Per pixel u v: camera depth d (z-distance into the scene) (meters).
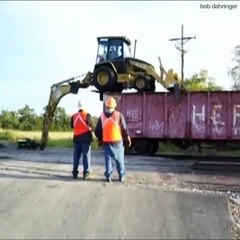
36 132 35.56
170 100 18.34
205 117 17.83
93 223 6.75
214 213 7.25
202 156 18.23
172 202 7.76
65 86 21.25
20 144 21.33
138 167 12.75
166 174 11.32
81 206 7.50
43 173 10.78
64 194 8.17
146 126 18.61
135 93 18.84
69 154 17.11
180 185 9.65
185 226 6.69
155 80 20.38
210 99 17.80
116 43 20.66
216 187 9.49
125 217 7.01
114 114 9.63
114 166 12.15
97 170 11.54
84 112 9.99
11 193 8.23
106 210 7.31
